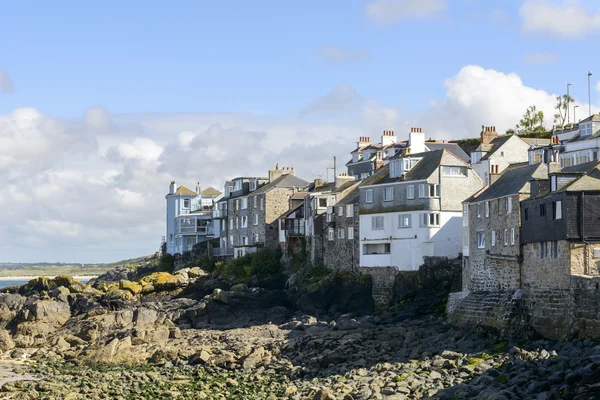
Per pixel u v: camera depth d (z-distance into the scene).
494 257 87.88
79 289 128.62
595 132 125.06
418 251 107.31
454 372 68.56
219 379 78.12
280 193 138.88
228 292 112.69
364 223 113.88
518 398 55.97
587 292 70.38
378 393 63.19
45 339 109.44
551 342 74.06
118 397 69.56
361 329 91.38
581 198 75.06
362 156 163.38
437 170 107.75
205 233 171.62
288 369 80.62
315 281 116.44
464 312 88.31
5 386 74.06
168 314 111.75
